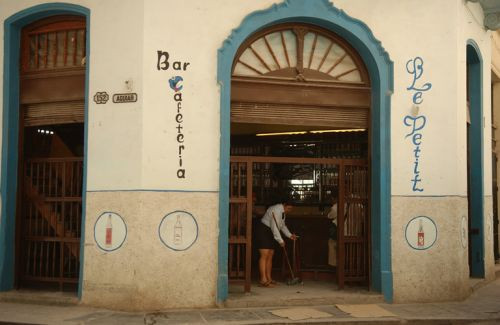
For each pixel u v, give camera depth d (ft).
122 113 28.40
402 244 30.68
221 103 28.89
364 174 32.27
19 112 31.86
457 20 31.96
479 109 38.73
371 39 30.99
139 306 27.37
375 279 31.14
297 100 31.24
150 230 27.71
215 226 28.53
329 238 36.17
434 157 31.27
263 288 32.07
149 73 28.17
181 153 28.32
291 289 31.86
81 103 30.71
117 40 28.76
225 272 28.50
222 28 29.22
